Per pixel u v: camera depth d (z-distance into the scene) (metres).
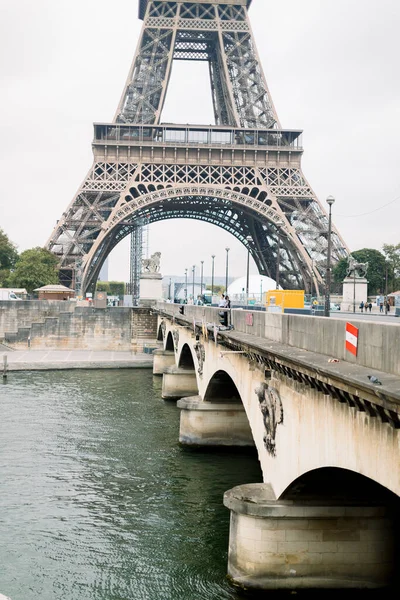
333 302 126.12
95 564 36.84
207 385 57.97
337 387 21.39
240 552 31.80
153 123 184.12
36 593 33.66
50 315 149.50
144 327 144.62
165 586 34.19
